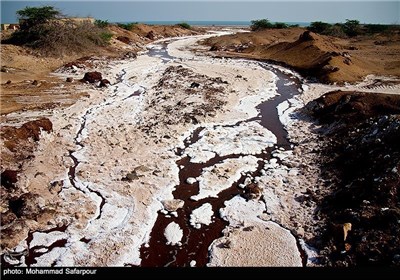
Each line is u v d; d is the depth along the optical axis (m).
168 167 12.84
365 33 55.53
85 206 10.50
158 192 11.31
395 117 12.76
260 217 10.18
